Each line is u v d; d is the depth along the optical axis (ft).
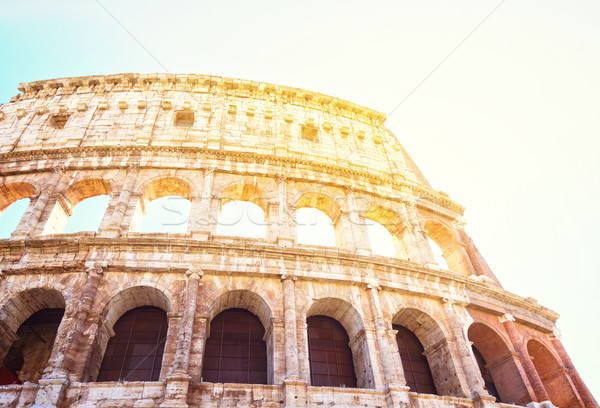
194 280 88.07
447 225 134.31
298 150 131.23
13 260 88.63
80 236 94.73
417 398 83.30
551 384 115.75
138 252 90.99
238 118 135.95
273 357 82.33
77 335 77.92
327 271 97.09
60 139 123.85
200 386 74.90
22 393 70.33
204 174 114.11
